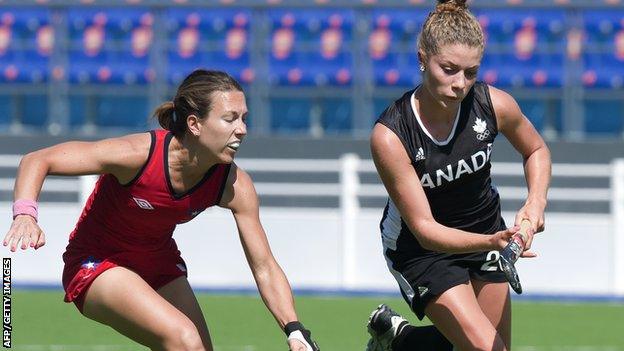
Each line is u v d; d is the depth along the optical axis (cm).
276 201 4844
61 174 1697
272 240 4300
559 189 4531
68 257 1820
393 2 5809
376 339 2202
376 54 6397
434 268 1889
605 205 4722
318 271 4281
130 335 1761
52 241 4306
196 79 1712
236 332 3212
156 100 5678
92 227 1808
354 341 3080
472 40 1686
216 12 6519
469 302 1859
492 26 6462
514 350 3008
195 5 5694
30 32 6606
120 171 1723
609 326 3422
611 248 4200
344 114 6288
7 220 4353
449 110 1770
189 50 6512
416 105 1797
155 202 1748
